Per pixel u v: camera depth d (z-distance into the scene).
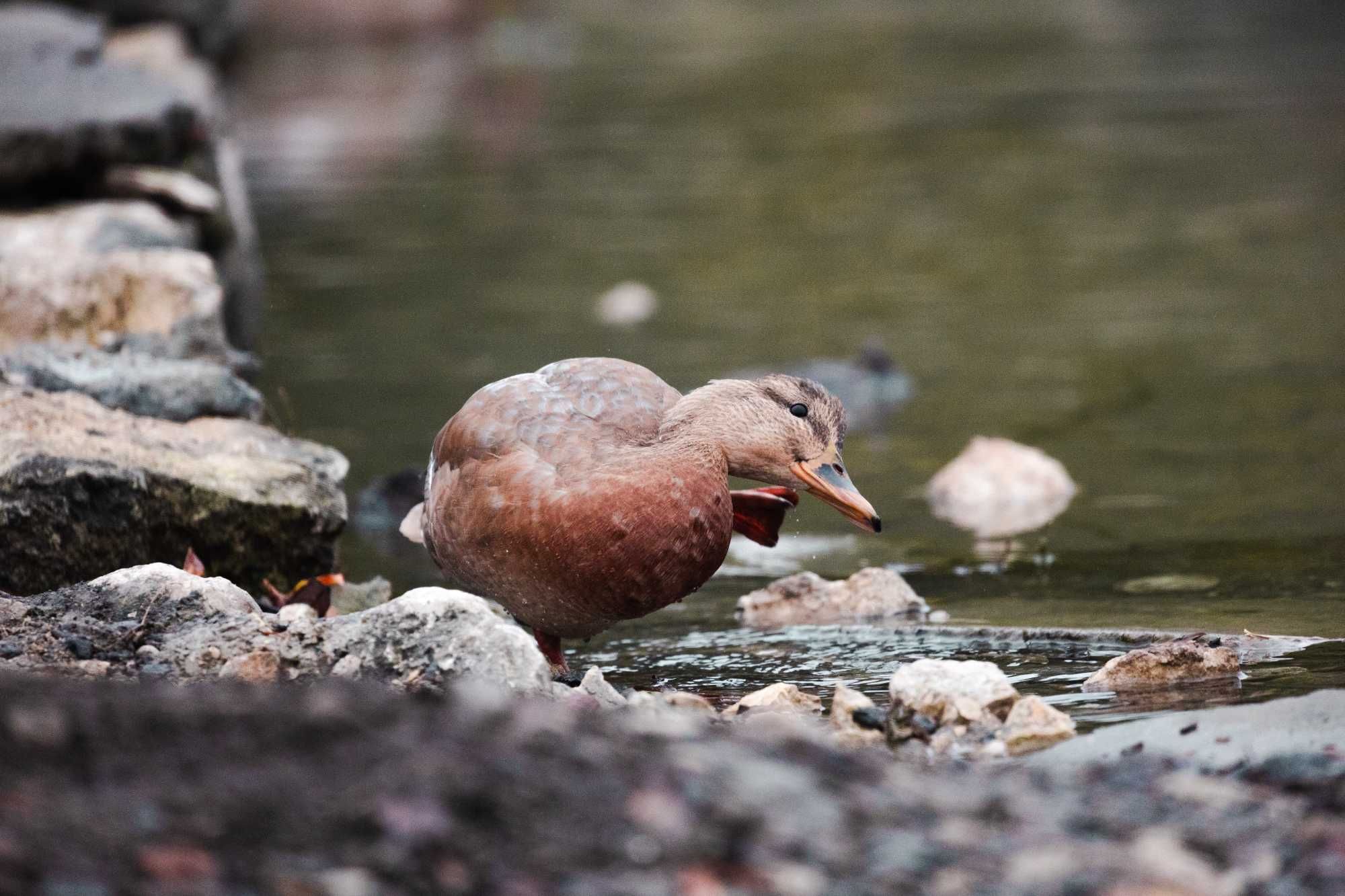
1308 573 10.37
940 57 42.84
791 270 21.86
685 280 21.42
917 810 5.51
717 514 8.47
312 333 18.81
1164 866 5.20
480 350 18.03
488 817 4.93
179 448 9.93
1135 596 9.99
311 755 5.15
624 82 39.59
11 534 8.82
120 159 15.48
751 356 17.56
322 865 4.59
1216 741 6.54
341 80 39.06
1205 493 12.71
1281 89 34.50
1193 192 25.64
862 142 30.84
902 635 9.34
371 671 7.29
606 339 18.48
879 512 12.80
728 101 36.19
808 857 5.01
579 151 30.27
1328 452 13.72
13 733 4.95
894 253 22.80
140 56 23.81
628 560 8.24
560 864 4.77
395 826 4.78
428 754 5.21
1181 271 21.02
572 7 59.69
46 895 4.21
